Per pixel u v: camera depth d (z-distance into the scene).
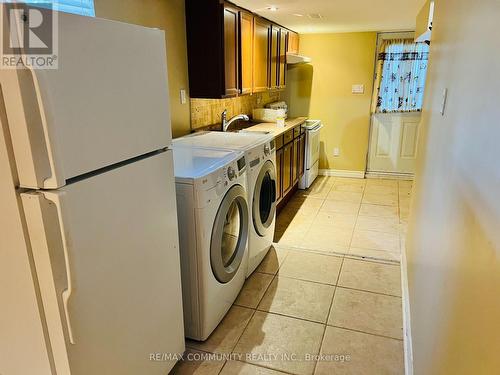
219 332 2.10
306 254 2.99
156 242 1.48
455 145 1.23
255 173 2.56
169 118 1.48
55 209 0.94
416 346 1.67
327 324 2.15
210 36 2.86
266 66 3.84
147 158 1.37
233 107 3.98
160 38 1.37
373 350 1.95
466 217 0.98
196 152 2.34
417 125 5.20
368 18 3.79
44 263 0.97
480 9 1.01
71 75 0.99
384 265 2.82
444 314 1.15
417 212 2.19
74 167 1.03
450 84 1.45
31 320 1.05
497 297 0.68
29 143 0.89
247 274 2.59
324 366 1.85
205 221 1.86
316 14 3.52
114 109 1.17
